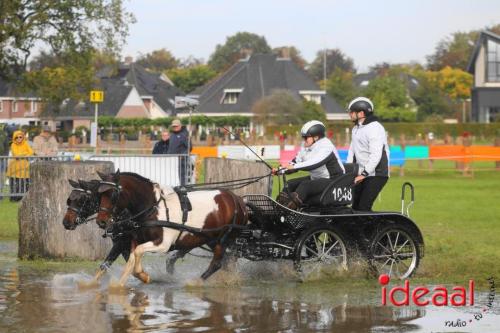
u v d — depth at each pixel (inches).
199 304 391.5
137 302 394.6
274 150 1370.6
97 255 526.0
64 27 1694.1
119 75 4215.1
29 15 1690.5
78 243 523.8
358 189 478.0
